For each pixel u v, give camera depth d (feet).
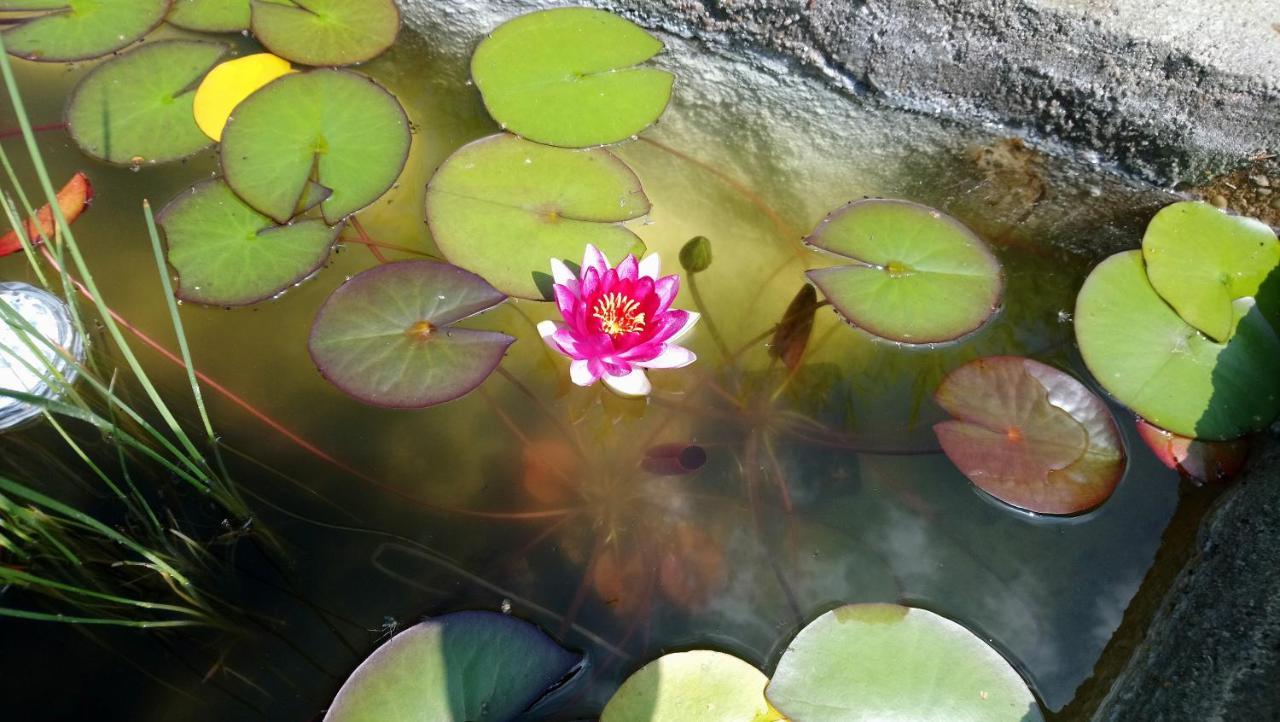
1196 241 6.81
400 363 5.98
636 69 7.65
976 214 7.32
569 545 5.68
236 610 5.32
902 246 6.77
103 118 7.12
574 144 7.11
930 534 5.80
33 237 6.57
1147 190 7.53
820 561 5.65
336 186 6.70
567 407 6.31
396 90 7.64
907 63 7.59
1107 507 5.85
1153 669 5.06
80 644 5.15
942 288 6.58
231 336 6.39
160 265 4.61
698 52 8.16
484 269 6.40
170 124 7.15
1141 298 6.51
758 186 7.40
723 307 6.79
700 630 5.35
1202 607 5.19
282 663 5.13
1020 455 5.89
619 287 6.03
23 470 5.73
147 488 5.73
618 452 6.12
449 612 5.25
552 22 7.89
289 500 5.74
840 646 5.10
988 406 6.11
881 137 7.80
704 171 7.45
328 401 6.19
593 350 5.84
